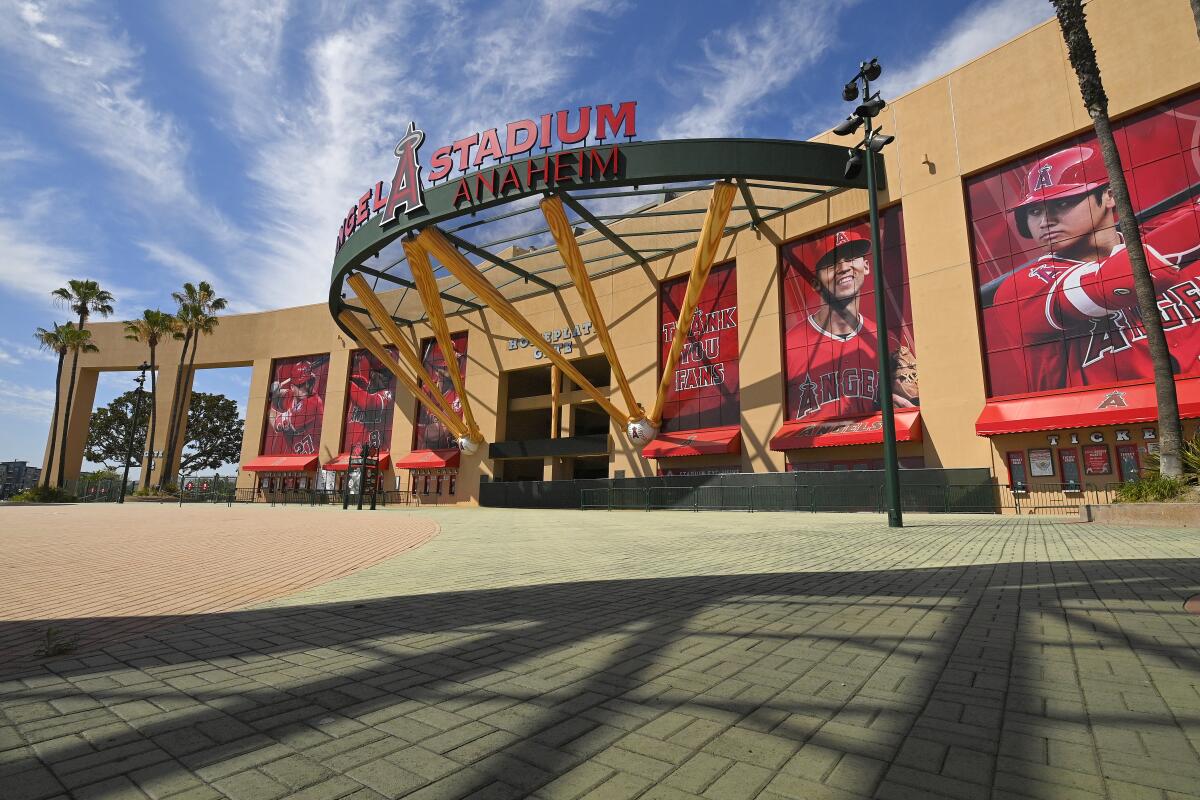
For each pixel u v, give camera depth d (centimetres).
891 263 2606
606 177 2603
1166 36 1997
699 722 241
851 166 1459
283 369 5219
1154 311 1323
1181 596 452
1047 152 2227
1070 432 2033
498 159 2880
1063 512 2002
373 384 4750
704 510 2794
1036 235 2211
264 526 1602
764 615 439
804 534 1220
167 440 5200
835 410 2661
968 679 286
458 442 4122
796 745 218
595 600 519
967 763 200
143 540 1174
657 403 3120
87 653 360
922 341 2425
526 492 3603
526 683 294
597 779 195
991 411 2180
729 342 3102
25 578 690
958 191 2408
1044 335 2147
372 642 380
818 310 2800
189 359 5525
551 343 3884
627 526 1623
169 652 361
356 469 4334
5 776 196
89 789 188
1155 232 1961
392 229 3016
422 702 270
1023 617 408
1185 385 1825
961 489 2186
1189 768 192
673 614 450
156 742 227
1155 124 2006
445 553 960
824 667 310
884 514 2075
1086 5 2170
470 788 190
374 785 192
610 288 3691
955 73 2481
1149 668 292
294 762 209
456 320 4453
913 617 419
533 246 4191
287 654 354
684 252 3391
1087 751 207
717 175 2575
